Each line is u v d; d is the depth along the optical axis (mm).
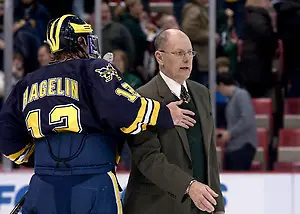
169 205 11711
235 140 20266
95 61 11211
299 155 20875
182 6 20938
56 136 11188
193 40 19984
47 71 11391
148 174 11438
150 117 11031
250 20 20781
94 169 11070
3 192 20328
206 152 12016
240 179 20109
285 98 21391
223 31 20438
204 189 11062
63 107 11055
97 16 20094
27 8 20641
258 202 20125
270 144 21016
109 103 10836
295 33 21234
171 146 11656
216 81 20172
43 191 11117
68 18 11555
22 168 21016
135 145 11555
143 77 20078
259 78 21000
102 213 10969
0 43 21156
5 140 11773
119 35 20109
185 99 12016
